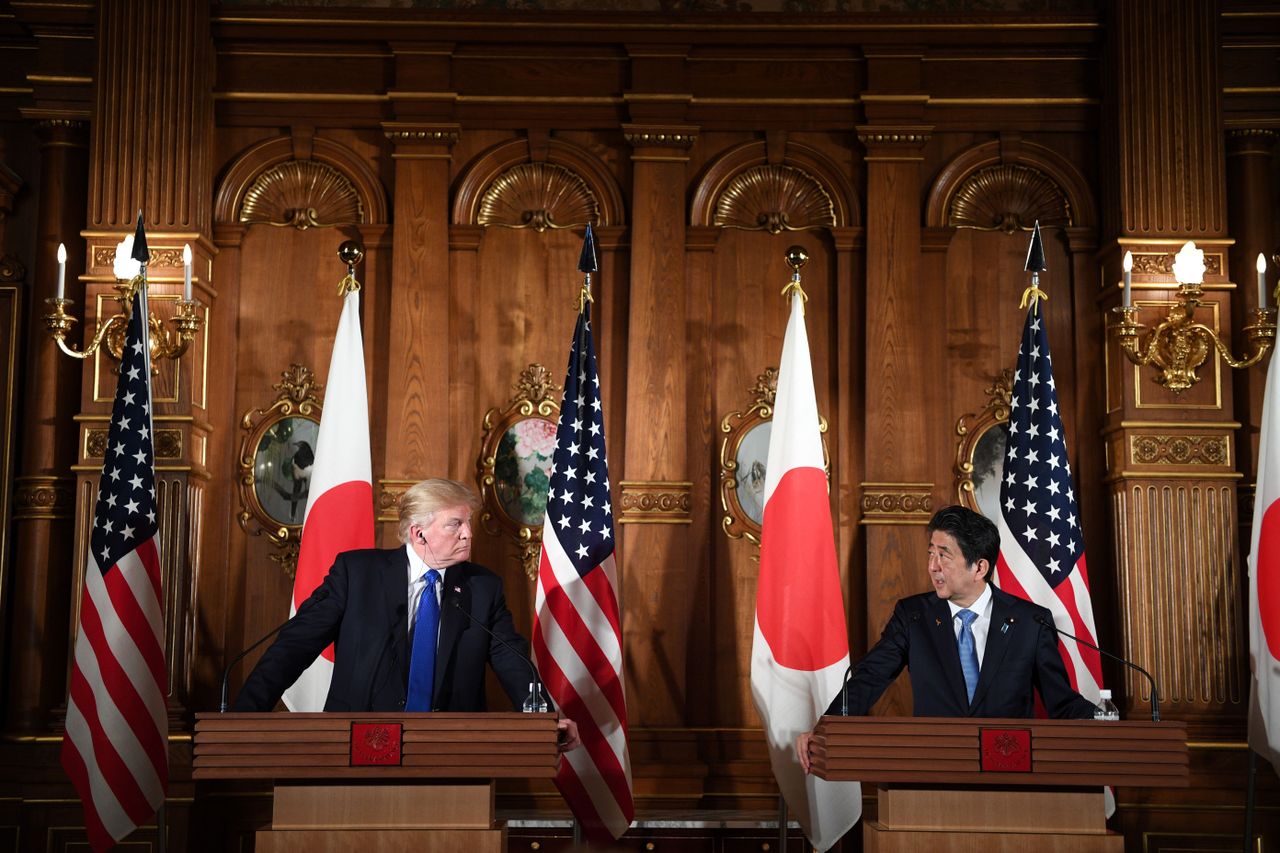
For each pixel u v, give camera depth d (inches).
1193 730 222.2
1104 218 243.8
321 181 247.6
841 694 139.9
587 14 244.4
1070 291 245.6
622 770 201.9
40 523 233.3
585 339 214.7
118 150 237.5
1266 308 215.8
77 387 239.8
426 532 147.5
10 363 241.0
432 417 236.5
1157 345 230.8
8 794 222.4
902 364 238.7
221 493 237.5
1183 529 228.1
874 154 244.7
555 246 246.4
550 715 124.0
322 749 122.5
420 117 243.9
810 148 247.9
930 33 244.5
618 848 206.8
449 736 123.4
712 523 240.2
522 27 244.4
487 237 246.5
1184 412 230.1
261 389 242.1
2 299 242.7
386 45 247.4
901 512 233.9
